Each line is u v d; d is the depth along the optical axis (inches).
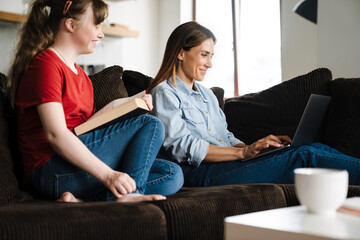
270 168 71.1
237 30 211.9
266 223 31.3
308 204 33.8
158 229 44.2
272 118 89.7
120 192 53.3
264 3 202.2
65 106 59.9
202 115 82.2
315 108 69.6
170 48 82.0
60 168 56.2
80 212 40.3
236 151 74.7
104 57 222.8
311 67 165.3
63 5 61.0
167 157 76.4
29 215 37.9
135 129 58.8
